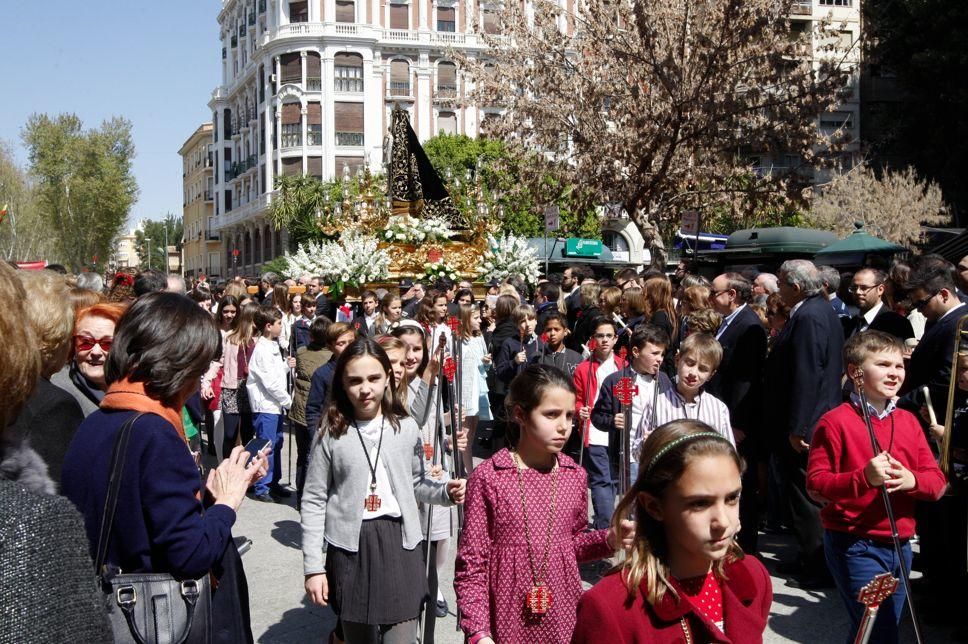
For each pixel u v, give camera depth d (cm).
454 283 1414
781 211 2055
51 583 145
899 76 3528
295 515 812
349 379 390
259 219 6066
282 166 5419
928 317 600
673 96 1677
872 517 392
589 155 1847
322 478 396
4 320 186
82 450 267
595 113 1905
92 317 388
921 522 564
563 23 4288
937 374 562
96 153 5572
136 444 262
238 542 303
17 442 255
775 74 1778
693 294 747
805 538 605
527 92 2100
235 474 298
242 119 6469
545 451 332
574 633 228
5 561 141
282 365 862
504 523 326
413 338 585
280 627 538
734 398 670
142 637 251
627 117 1805
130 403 274
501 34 2039
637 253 4334
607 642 217
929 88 3438
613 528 234
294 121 5372
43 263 1143
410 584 386
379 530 385
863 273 762
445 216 1678
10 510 146
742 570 228
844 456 410
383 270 1453
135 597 253
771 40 1744
